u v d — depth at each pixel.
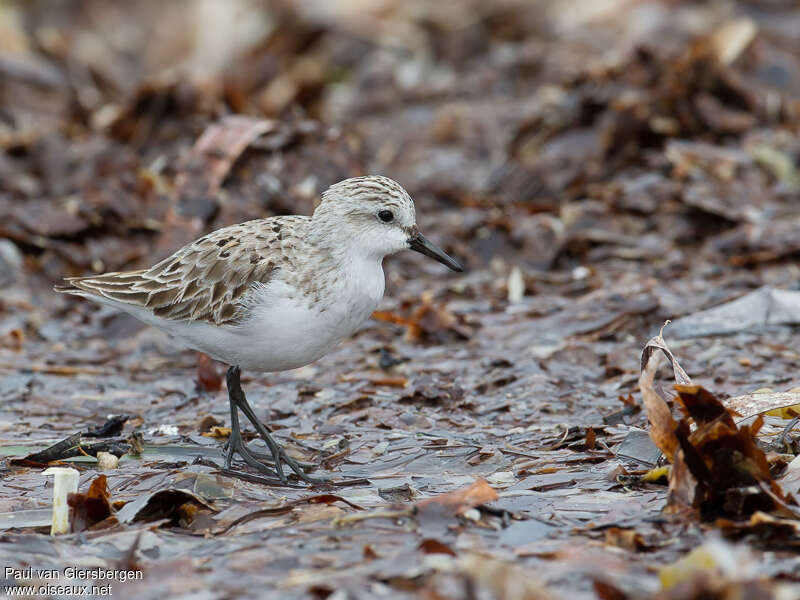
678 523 7.42
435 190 18.59
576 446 9.46
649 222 16.22
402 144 20.70
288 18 25.53
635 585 6.60
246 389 11.78
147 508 8.20
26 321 14.33
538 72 22.53
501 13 24.92
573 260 15.70
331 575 6.84
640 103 18.22
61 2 27.42
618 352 12.16
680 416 9.46
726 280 14.28
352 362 12.48
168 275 9.72
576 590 6.57
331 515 7.97
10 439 10.36
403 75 23.52
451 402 10.90
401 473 9.12
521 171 18.31
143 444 10.01
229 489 8.62
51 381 12.33
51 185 17.58
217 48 25.42
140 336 13.83
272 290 9.17
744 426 7.48
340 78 24.30
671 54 19.11
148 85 18.28
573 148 18.38
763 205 16.23
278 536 7.62
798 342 12.16
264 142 16.30
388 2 25.84
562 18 24.44
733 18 21.98
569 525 7.62
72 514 8.02
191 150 16.53
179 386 12.05
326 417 10.76
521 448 9.55
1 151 18.11
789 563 6.73
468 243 16.05
